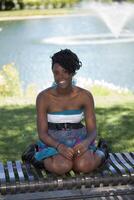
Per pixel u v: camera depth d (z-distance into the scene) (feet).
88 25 60.80
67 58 12.12
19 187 11.64
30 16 68.80
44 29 57.88
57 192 15.12
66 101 12.64
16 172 12.37
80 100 12.72
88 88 30.30
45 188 11.78
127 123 22.62
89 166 12.06
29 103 27.02
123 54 44.62
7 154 18.52
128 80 35.70
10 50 46.50
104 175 12.05
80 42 50.52
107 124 22.40
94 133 12.72
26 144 19.70
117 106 25.95
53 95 12.62
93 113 12.94
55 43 49.83
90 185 12.00
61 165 11.93
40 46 48.24
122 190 12.64
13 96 29.50
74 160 12.14
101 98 28.22
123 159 13.21
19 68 39.34
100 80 35.63
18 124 22.52
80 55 44.32
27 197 14.82
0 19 66.74
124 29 58.18
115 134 20.90
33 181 11.74
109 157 13.34
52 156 12.21
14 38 52.54
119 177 12.03
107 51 46.06
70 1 81.51
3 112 24.84
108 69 39.09
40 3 80.59
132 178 12.09
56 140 12.59
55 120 12.66
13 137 20.66
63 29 58.03
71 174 13.11
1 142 19.99
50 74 37.17
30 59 42.57
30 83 34.37
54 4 80.64
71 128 12.70
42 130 12.57
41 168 12.48
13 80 30.40
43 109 12.63
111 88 30.91
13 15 70.33
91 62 41.55
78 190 15.14
